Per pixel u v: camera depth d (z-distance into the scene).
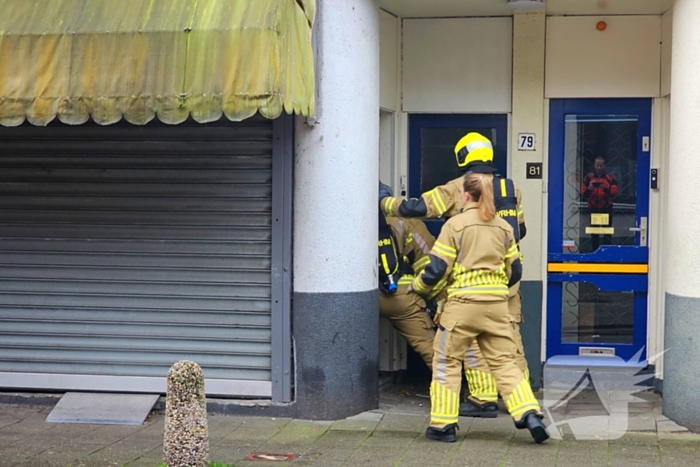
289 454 5.78
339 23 6.50
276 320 6.68
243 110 5.56
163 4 5.84
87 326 6.92
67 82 5.80
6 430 6.35
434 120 8.16
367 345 6.80
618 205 7.93
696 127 6.18
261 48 5.57
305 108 6.03
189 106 5.62
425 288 6.03
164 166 6.74
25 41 5.87
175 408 4.91
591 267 7.93
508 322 6.02
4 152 6.88
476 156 6.73
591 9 7.66
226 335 6.78
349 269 6.64
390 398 7.43
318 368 6.64
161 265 6.80
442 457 5.71
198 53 5.64
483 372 6.84
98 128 6.77
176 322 6.82
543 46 7.81
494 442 6.09
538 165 7.85
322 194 6.56
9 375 7.00
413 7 7.70
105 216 6.82
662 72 7.70
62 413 6.66
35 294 6.95
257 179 6.66
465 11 7.82
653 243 7.82
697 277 6.26
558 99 7.91
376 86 6.85
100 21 5.83
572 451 5.85
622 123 7.91
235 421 6.62
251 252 6.70
